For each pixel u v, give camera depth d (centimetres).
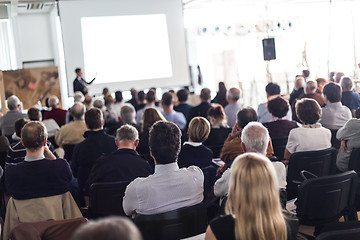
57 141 524
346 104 629
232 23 1284
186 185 255
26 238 203
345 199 298
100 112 413
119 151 338
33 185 303
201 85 1332
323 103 651
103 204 322
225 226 171
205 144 491
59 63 1428
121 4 1030
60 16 1001
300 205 288
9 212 308
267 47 1084
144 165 339
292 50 1266
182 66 1079
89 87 1032
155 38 1057
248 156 172
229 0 1265
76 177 423
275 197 168
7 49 1383
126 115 531
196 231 247
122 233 85
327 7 1216
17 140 475
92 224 88
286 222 179
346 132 394
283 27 1254
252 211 165
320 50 1236
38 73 1291
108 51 1033
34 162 304
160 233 239
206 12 1306
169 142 250
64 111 736
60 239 213
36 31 1409
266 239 164
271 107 440
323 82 766
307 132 377
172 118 644
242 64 1318
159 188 250
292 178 361
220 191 280
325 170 364
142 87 1059
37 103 1295
